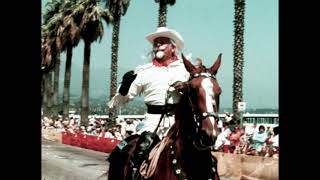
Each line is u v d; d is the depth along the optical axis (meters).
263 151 15.12
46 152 28.88
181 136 4.67
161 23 31.41
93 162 22.45
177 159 4.66
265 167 14.16
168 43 5.53
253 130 16.78
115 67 38.69
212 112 4.28
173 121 5.31
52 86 61.91
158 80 5.41
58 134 40.72
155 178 4.84
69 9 43.78
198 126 4.36
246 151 16.02
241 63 24.95
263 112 18.53
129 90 5.55
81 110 41.69
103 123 35.22
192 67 4.66
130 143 5.65
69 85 50.78
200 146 4.43
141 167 5.03
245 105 20.05
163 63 5.51
